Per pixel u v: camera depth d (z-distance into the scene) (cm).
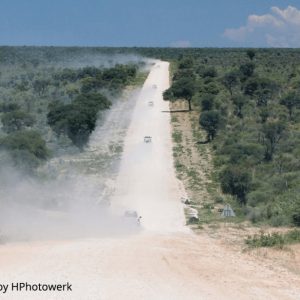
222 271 6444
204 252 7700
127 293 5200
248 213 12200
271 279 6203
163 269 6328
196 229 10644
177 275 6072
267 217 11719
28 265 6191
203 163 19050
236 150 18900
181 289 5459
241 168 15962
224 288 5628
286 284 5997
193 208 13888
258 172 17100
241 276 6247
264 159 18912
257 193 14462
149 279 5788
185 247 8069
